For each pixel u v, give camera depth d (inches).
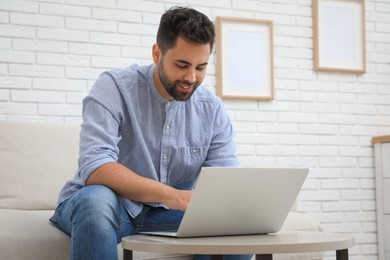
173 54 70.6
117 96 77.7
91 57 132.2
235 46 144.6
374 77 157.8
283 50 149.4
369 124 156.3
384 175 151.8
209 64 142.3
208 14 143.3
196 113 82.4
